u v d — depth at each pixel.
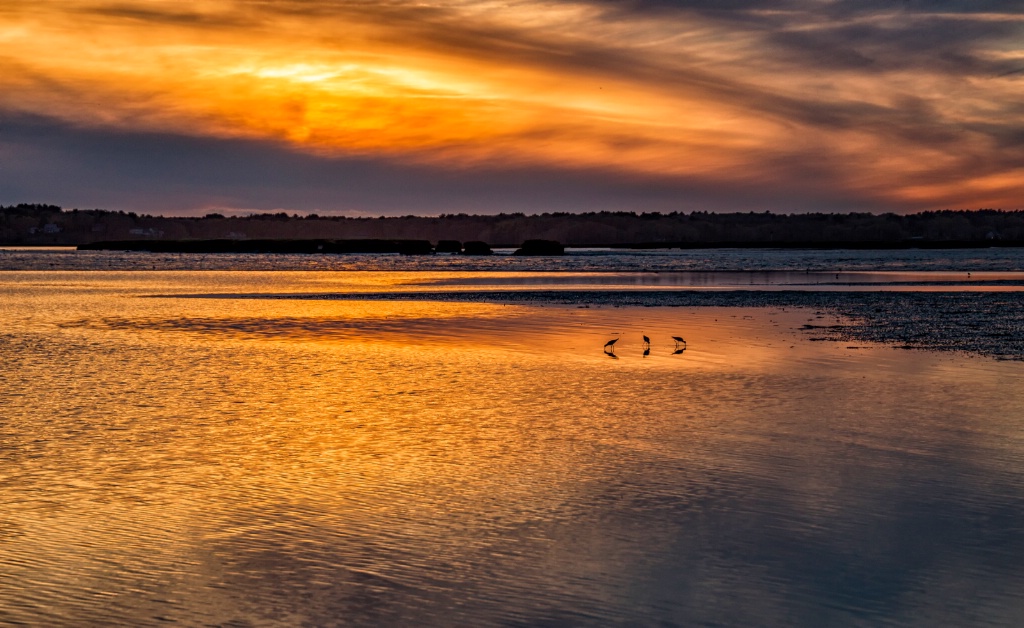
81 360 25.83
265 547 10.66
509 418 17.72
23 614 8.87
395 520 11.62
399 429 16.77
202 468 14.09
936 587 9.51
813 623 8.70
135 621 8.74
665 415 17.92
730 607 9.05
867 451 14.99
